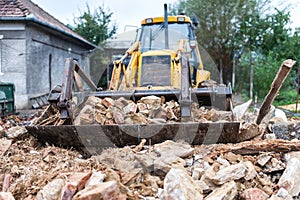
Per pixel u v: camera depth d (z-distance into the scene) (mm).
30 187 2711
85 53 17984
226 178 2691
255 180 2809
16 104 10680
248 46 19031
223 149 3299
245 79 15828
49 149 3568
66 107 3721
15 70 10750
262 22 19047
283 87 13484
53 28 12031
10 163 3168
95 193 2262
